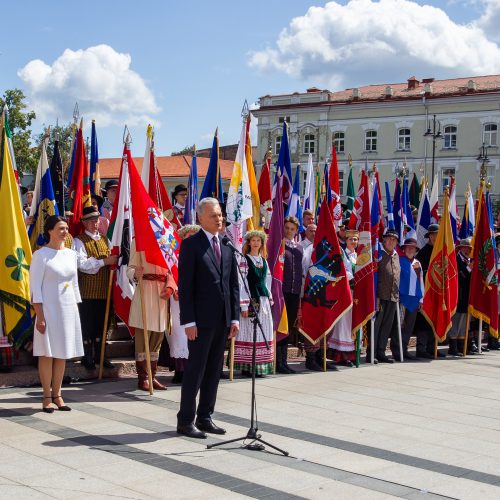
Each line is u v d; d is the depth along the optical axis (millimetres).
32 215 9438
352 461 6297
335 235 10984
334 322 10898
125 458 6062
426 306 12812
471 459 6543
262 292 9828
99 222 10414
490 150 47750
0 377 8781
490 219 13656
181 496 5215
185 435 6859
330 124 51438
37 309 7449
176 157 46594
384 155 50344
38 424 7082
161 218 8938
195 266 6867
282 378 10172
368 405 8617
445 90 49688
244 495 5289
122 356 10383
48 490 5219
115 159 47250
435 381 10461
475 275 13430
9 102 46469
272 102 52781
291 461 6203
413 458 6484
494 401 9148
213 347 7023
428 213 14852
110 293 9359
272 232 10453
